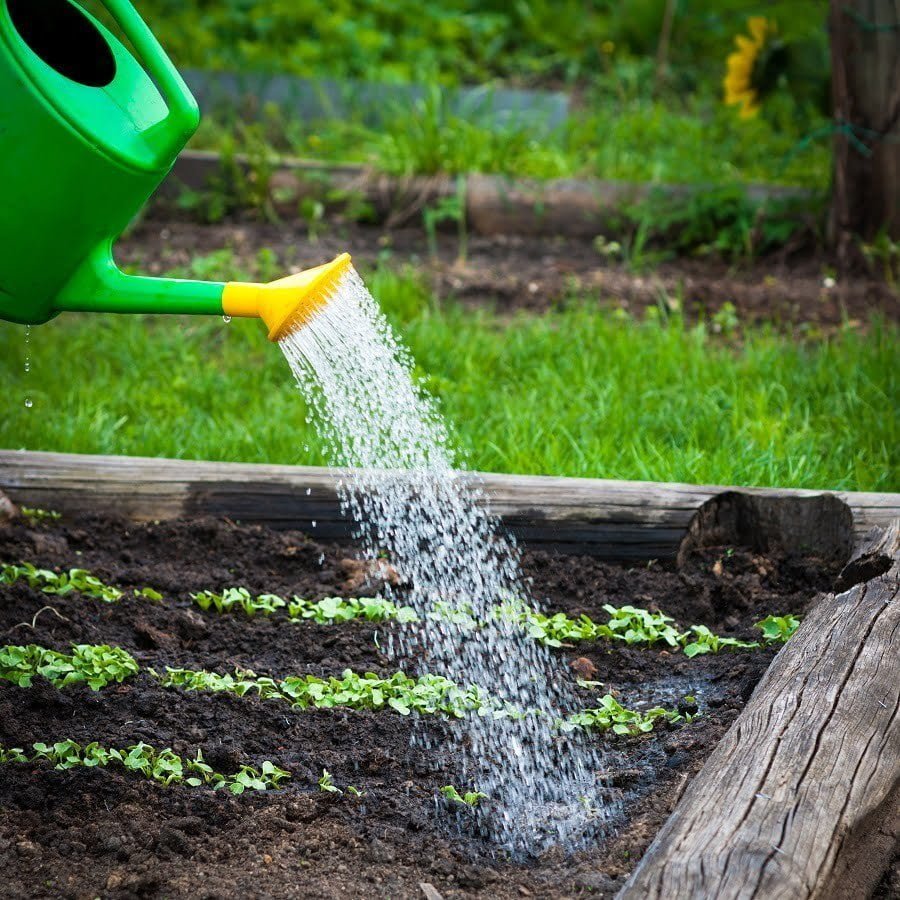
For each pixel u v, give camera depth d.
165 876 4.15
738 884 3.52
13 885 4.12
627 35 16.55
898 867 4.09
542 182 12.16
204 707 5.22
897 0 10.77
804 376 8.76
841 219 11.30
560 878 4.23
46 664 5.39
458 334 9.69
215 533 6.82
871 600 5.27
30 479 6.98
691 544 6.79
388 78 14.96
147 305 4.30
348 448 6.48
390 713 5.34
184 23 15.59
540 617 6.12
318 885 4.14
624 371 8.88
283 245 11.71
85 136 3.99
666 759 4.90
